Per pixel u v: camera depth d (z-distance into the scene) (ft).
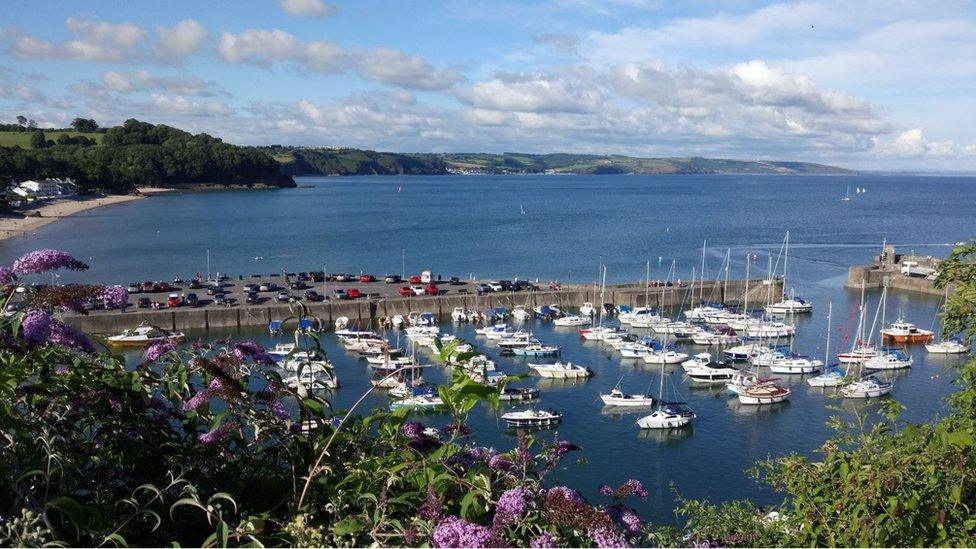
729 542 22.97
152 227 464.24
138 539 16.44
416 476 16.58
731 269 330.75
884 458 20.36
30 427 15.88
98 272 300.61
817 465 22.50
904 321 227.20
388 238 437.58
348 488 17.19
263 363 18.74
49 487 15.57
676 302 260.21
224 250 374.22
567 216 602.03
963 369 27.30
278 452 18.40
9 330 16.84
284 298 231.30
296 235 442.09
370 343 182.91
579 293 251.60
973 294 28.48
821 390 157.99
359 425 19.38
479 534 13.78
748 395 147.74
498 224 527.81
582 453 122.01
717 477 113.09
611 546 14.39
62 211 543.39
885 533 18.57
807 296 270.05
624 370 175.01
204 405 18.37
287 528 14.99
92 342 19.94
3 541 13.01
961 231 483.92
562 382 164.35
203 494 17.13
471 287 264.93
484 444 122.31
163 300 228.02
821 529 20.43
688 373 168.55
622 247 401.49
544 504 15.48
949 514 19.67
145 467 17.46
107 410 17.30
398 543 15.31
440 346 17.43
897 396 153.89
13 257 318.04
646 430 132.87
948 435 19.47
